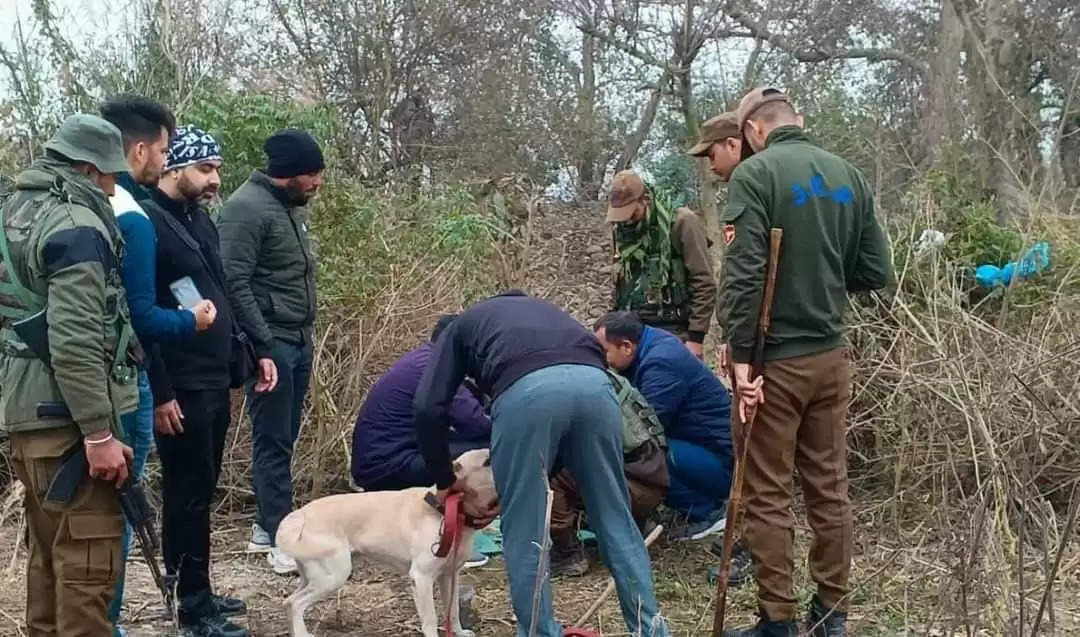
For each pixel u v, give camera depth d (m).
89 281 3.10
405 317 6.83
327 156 7.53
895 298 5.83
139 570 5.24
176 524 4.16
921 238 6.31
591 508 3.76
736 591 4.91
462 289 7.54
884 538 5.26
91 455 3.15
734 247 3.87
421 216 8.77
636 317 5.39
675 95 14.51
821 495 4.08
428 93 14.93
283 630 4.54
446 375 3.80
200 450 4.12
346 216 6.96
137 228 3.66
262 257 5.03
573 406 3.60
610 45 16.02
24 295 3.17
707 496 5.47
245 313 4.82
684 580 5.07
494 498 4.02
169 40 9.35
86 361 3.09
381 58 14.17
